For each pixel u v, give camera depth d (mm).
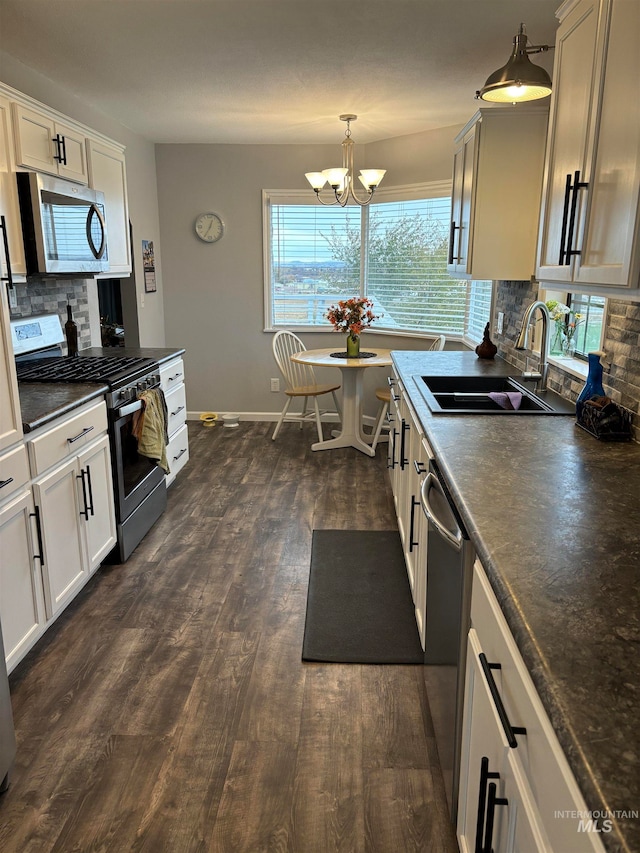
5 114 2625
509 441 2012
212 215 5652
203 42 3055
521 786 910
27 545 2199
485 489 1559
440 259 5113
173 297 5867
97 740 1937
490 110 2953
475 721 1269
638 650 891
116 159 3812
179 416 4227
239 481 4344
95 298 4242
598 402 2090
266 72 3504
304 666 2312
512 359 3545
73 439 2553
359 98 4031
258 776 1797
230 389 6039
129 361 3469
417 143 5055
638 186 1399
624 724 742
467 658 1367
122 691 2166
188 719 2031
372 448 4902
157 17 2764
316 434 5566
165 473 3770
